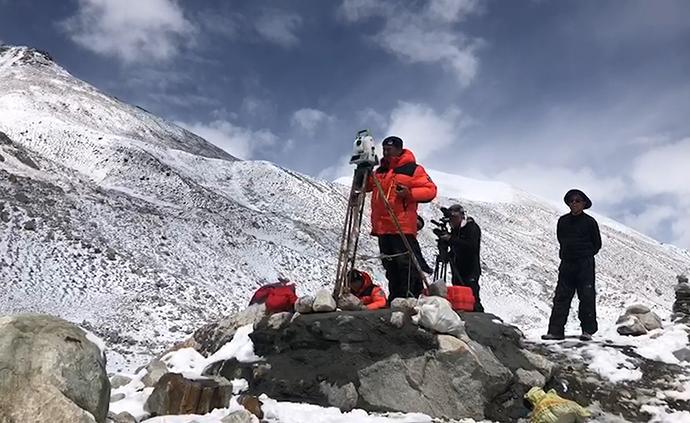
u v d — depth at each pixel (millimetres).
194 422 4832
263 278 29594
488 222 73500
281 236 39625
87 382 3695
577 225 8688
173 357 7359
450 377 6457
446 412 6297
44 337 3660
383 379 6445
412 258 7559
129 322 17609
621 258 71625
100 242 24734
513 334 7301
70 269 20891
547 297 46812
